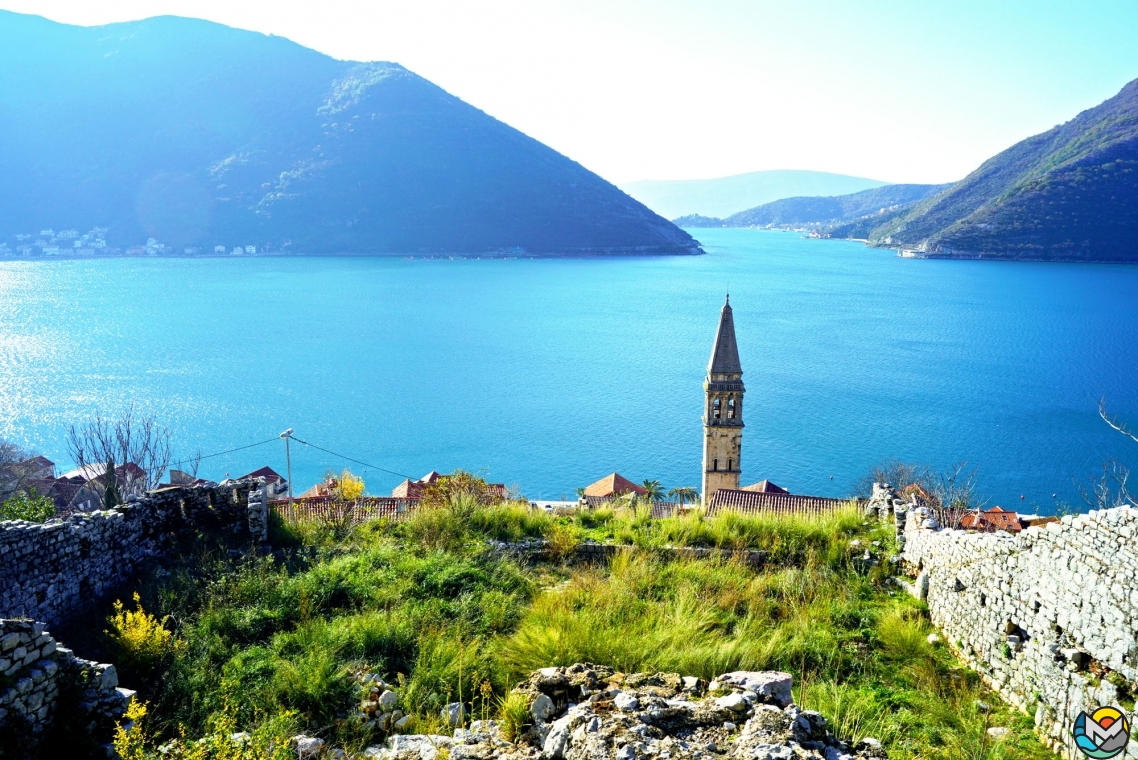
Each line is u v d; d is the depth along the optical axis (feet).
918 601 54.13
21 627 32.63
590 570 59.62
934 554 52.60
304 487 358.64
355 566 57.57
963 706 41.01
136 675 41.63
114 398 522.06
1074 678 35.65
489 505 77.30
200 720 37.17
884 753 27.99
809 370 632.38
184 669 41.47
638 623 46.42
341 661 42.39
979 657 44.98
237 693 38.86
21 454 215.51
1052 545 38.83
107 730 33.68
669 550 63.46
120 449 219.00
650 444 437.17
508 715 32.35
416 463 404.57
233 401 529.04
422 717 36.45
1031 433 440.45
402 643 44.52
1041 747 36.94
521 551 63.82
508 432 464.65
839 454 405.59
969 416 481.05
